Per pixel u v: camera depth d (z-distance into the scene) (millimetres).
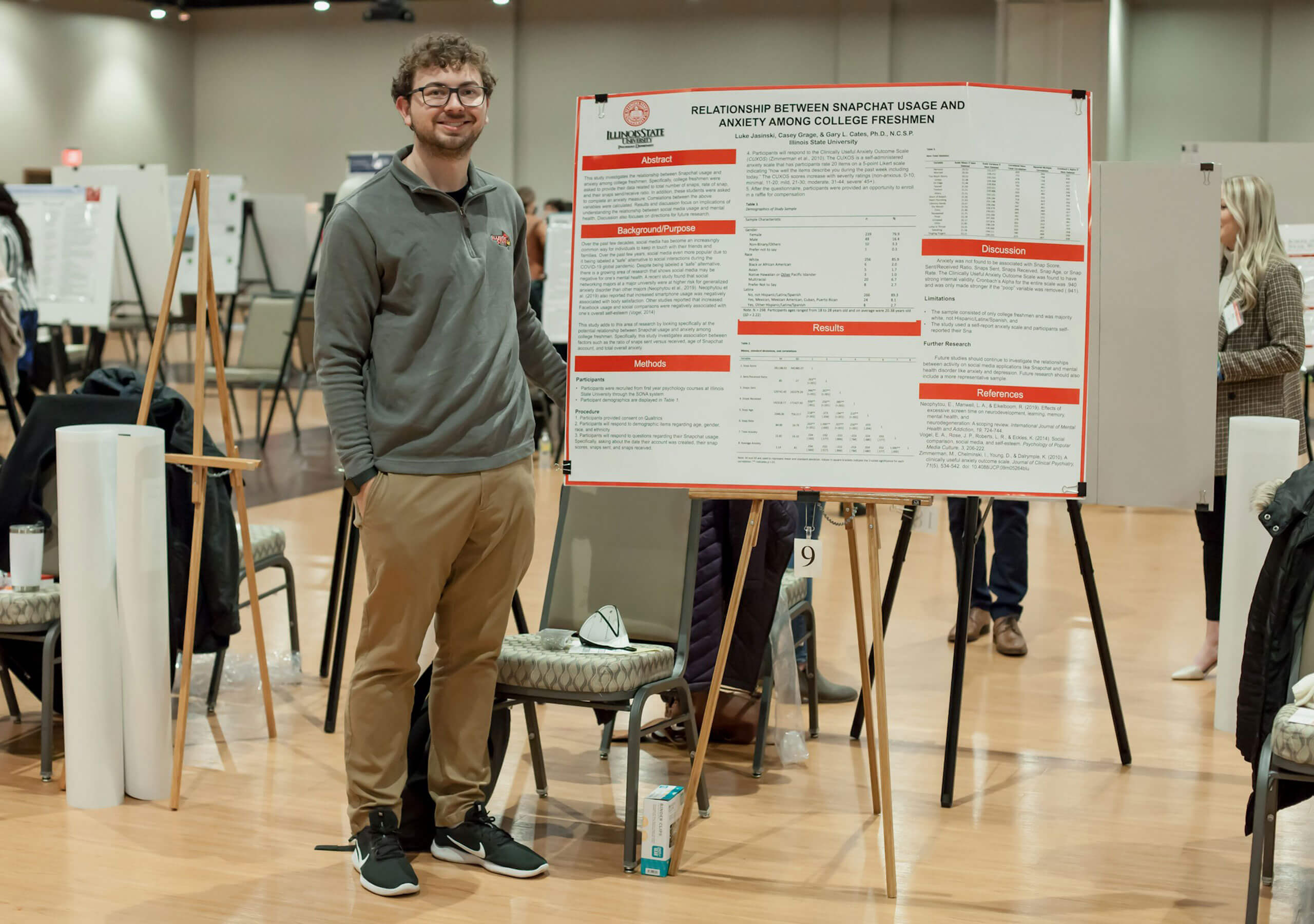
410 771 2711
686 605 2930
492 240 2553
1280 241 3916
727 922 2348
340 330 2465
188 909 2369
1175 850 2713
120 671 2912
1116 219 3416
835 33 14734
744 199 2514
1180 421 3420
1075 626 4707
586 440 2584
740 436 2520
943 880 2553
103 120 16828
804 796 3033
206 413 10461
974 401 2471
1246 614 3457
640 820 2871
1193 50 13211
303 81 17391
